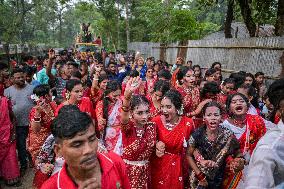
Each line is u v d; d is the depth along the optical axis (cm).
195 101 549
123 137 367
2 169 562
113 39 4103
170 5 2106
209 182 363
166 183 388
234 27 2800
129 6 3856
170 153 388
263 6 1388
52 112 418
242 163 344
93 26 4453
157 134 388
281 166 179
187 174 407
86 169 171
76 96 443
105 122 429
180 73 581
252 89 504
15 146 572
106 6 3916
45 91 442
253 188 175
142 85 672
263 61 998
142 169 371
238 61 1144
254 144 387
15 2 2989
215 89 517
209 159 364
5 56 2098
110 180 184
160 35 2155
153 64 998
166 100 379
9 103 561
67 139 166
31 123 399
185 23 2075
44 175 350
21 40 3744
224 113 422
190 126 386
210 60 1380
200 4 1550
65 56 1179
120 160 203
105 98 441
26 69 774
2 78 680
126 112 347
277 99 203
